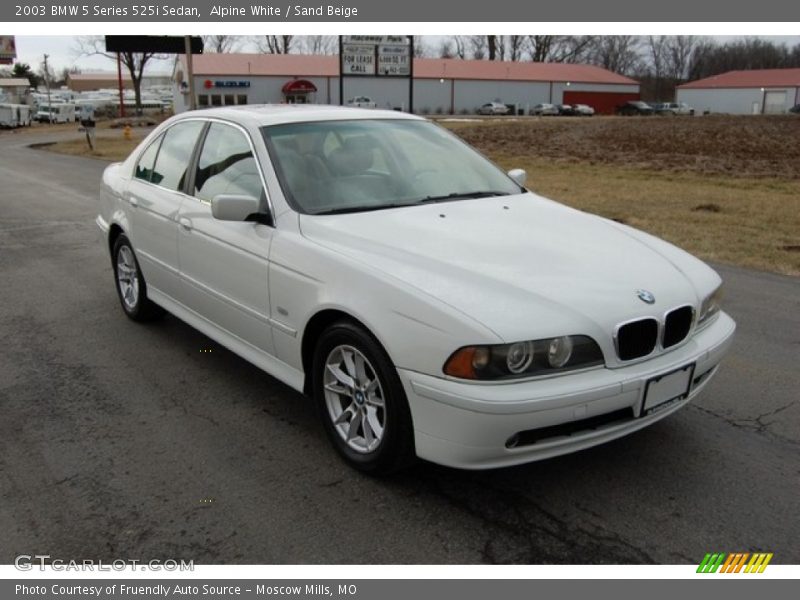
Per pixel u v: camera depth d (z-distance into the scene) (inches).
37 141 1398.9
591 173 740.0
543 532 118.0
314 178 156.6
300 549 114.0
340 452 138.5
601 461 139.3
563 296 119.8
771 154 905.5
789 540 115.8
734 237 364.8
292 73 2432.3
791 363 190.5
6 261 308.3
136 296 217.6
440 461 118.3
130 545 115.0
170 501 126.3
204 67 2359.7
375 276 125.2
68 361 191.3
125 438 149.0
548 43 3651.6
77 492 129.0
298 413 160.7
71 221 416.5
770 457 140.7
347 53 1016.9
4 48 2881.4
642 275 131.8
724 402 165.6
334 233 140.6
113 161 876.0
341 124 174.6
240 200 145.8
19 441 147.7
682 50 4037.9
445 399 113.3
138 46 1440.7
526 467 137.2
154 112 2876.5
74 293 257.4
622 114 2662.4
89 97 3260.3
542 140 1101.1
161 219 188.4
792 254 325.7
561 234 146.8
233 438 148.9
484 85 2679.6
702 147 979.3
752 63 4028.1
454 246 134.3
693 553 112.9
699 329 136.5
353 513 123.0
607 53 3912.4
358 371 132.6
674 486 130.6
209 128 181.6
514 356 111.3
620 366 119.7
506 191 178.5
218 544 115.2
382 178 164.1
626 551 113.4
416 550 113.8
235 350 167.6
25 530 118.5
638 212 447.5
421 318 116.6
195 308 182.1
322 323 139.3
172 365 188.5
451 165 179.3
